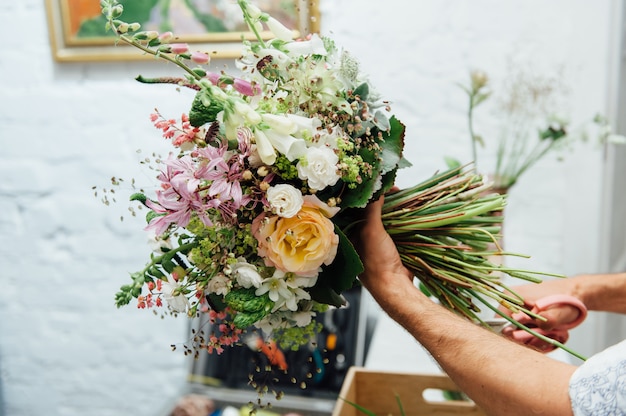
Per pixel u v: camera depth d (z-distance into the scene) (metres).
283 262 0.80
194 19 2.00
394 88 2.16
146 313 2.38
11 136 2.34
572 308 1.10
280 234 0.81
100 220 2.35
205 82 0.75
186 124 0.83
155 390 2.42
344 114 0.86
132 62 2.24
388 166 0.88
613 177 1.88
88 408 2.47
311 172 0.79
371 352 1.80
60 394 2.48
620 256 2.11
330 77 0.84
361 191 0.86
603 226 1.87
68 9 2.17
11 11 2.24
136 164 2.30
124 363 2.43
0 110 2.33
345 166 0.81
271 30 0.87
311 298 0.91
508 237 2.19
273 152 0.77
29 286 2.43
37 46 2.26
